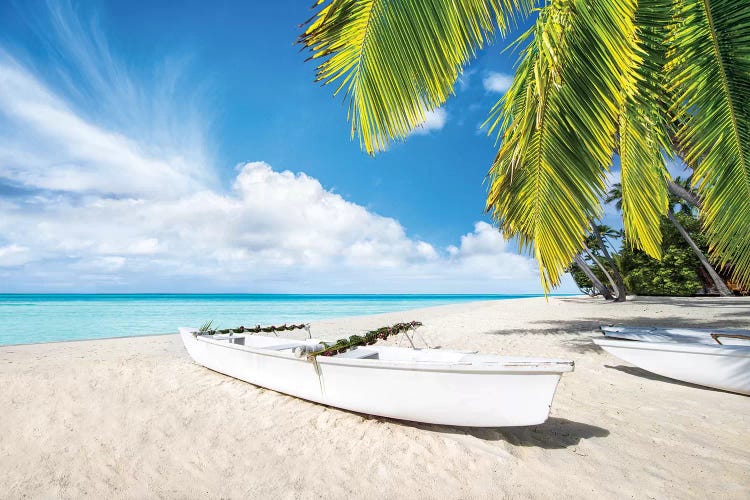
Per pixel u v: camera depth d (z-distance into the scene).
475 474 3.06
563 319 14.59
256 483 3.01
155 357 8.02
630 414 4.27
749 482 2.87
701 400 4.66
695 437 3.66
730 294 25.92
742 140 3.45
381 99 2.82
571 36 3.18
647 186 5.29
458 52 2.92
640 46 3.31
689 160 3.78
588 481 2.93
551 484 2.90
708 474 2.99
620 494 2.75
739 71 3.28
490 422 3.45
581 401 4.71
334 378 4.17
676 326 10.76
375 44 2.74
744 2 3.10
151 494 2.88
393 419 4.18
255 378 5.23
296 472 3.17
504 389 3.32
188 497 2.84
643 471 3.06
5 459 3.44
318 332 12.94
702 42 3.32
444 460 3.29
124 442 3.76
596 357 7.18
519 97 4.59
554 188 3.59
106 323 20.67
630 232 5.71
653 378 5.67
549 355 7.54
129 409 4.65
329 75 2.66
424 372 3.58
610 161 3.23
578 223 3.49
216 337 6.46
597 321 13.11
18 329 17.62
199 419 4.32
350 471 3.16
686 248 28.86
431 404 3.63
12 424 4.22
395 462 3.28
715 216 3.75
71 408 4.71
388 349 4.98
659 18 3.21
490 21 2.96
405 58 2.81
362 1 2.63
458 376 3.45
